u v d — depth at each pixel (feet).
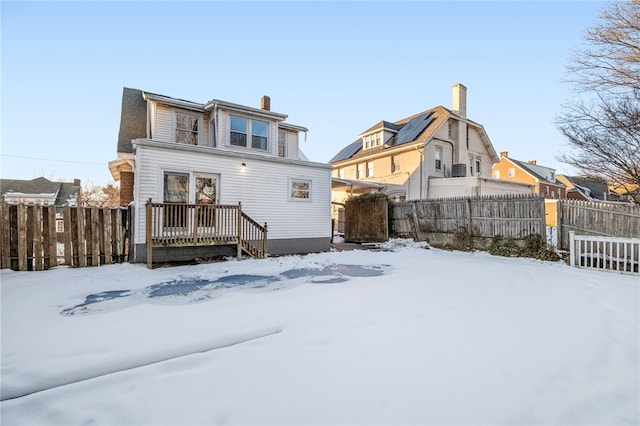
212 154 30.35
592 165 27.14
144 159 26.78
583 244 28.07
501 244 33.45
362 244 45.65
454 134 64.80
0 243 22.20
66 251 24.09
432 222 41.14
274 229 34.40
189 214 27.78
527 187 64.13
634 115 23.17
